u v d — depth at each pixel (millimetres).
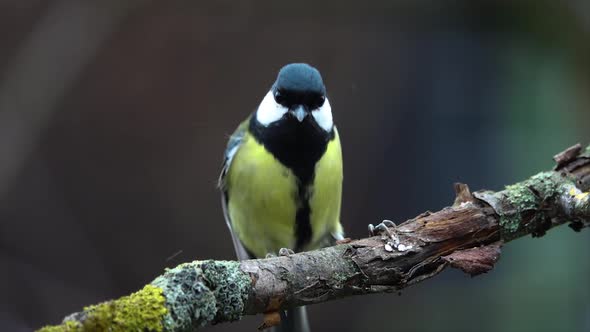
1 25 12102
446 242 4750
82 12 12125
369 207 11875
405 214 11734
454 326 8805
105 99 12477
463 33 11742
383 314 10031
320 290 4457
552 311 8289
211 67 12727
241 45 12805
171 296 3787
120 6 12258
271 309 4363
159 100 12633
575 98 10070
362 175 11992
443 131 11641
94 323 3512
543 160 9523
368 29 12656
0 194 11344
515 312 8453
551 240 8648
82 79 12438
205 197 12391
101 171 12375
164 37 12695
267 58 12781
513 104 10148
